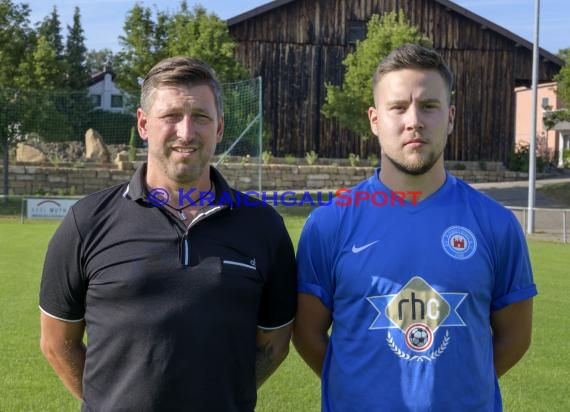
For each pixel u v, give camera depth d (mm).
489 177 29641
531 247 14875
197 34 23922
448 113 2676
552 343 6617
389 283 2559
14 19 23109
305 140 29453
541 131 46625
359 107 24797
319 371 2947
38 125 21859
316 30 29359
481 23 30062
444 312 2523
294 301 2879
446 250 2570
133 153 24828
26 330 6824
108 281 2549
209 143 2709
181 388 2502
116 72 24750
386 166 2715
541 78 30719
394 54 2676
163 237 2586
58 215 19391
